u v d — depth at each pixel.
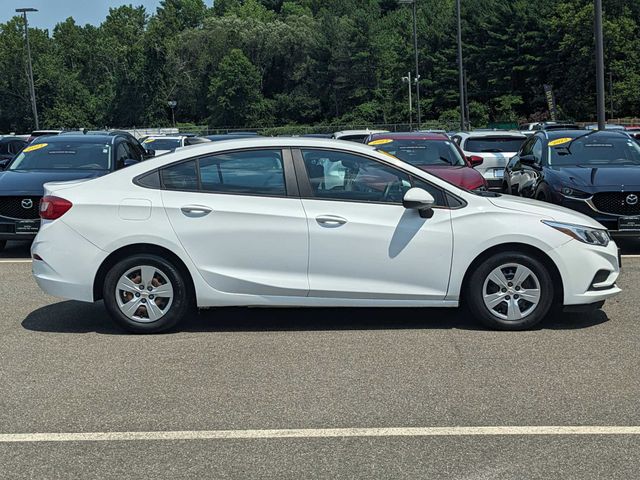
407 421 4.88
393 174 6.90
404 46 84.44
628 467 4.20
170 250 6.83
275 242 6.79
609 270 6.95
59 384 5.69
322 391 5.45
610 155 11.60
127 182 6.98
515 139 18.64
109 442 4.64
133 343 6.75
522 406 5.11
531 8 75.00
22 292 8.95
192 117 99.75
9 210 10.86
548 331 6.95
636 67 65.00
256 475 4.16
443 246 6.78
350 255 6.78
